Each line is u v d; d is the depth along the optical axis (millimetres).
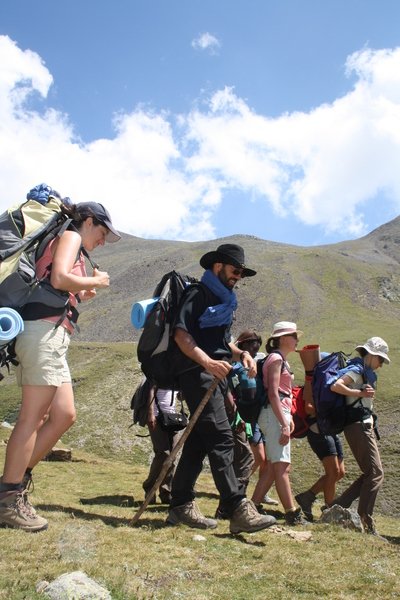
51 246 4918
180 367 5520
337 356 7754
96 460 15852
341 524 6707
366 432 7461
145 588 3881
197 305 5535
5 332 4441
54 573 3877
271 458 6840
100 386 103812
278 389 6805
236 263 5621
